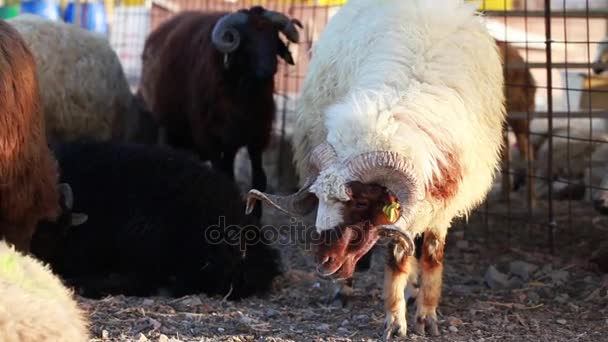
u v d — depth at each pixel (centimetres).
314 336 743
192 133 1269
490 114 770
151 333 722
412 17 774
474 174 743
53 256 903
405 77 725
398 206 662
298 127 870
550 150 1094
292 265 1027
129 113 1292
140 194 925
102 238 917
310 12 1714
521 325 796
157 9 1897
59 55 1152
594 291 896
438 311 835
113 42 1920
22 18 1178
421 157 673
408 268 748
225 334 739
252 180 1243
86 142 978
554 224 1082
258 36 1175
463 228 1184
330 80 822
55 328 480
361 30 802
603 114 1131
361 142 669
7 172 754
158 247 912
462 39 768
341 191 652
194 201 920
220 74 1189
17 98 746
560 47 2027
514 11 1155
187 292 908
